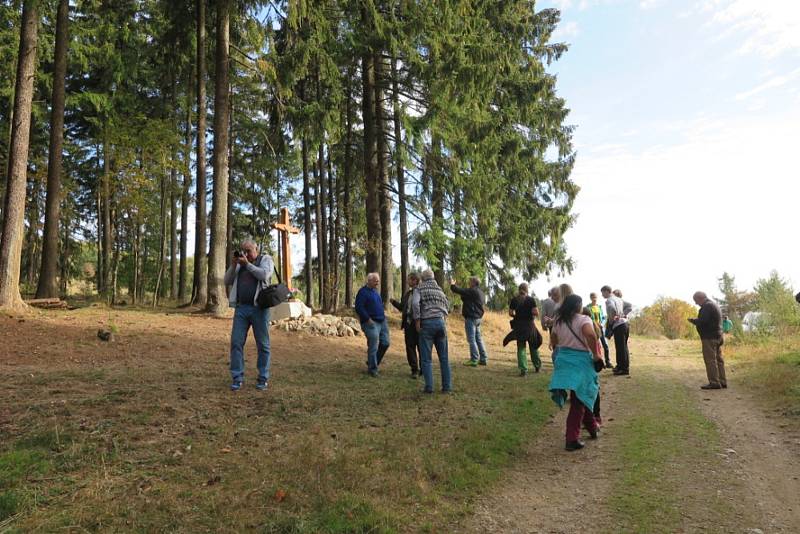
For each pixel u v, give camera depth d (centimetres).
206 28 1762
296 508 373
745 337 1773
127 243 3048
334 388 761
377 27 1584
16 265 1137
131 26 1983
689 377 1088
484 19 1853
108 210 2347
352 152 2222
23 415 510
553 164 2725
